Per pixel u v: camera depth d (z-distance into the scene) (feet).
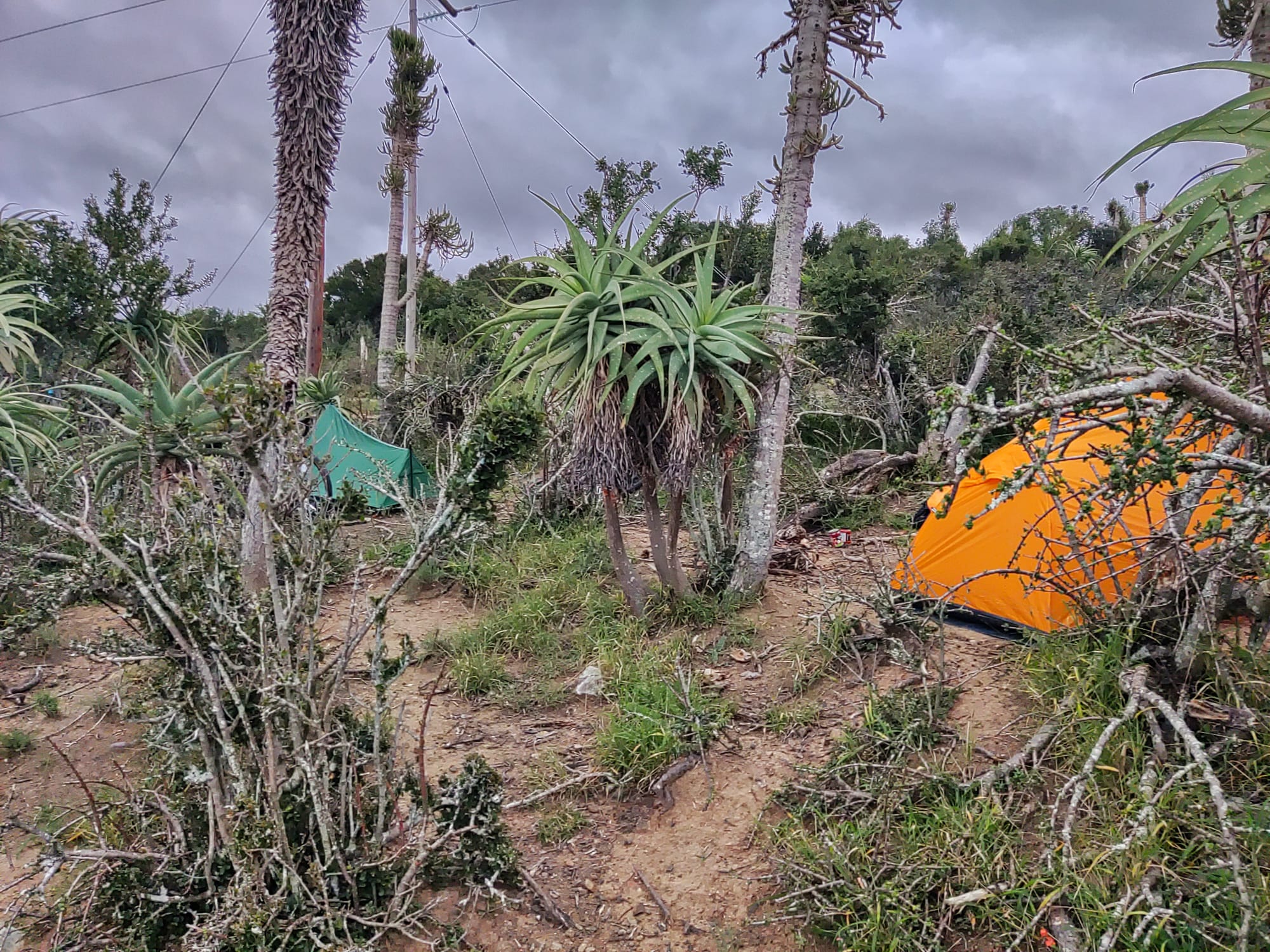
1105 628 11.32
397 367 44.01
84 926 8.37
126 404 17.57
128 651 8.05
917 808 10.08
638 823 11.48
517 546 24.21
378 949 8.28
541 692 15.31
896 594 15.10
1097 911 7.80
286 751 8.34
